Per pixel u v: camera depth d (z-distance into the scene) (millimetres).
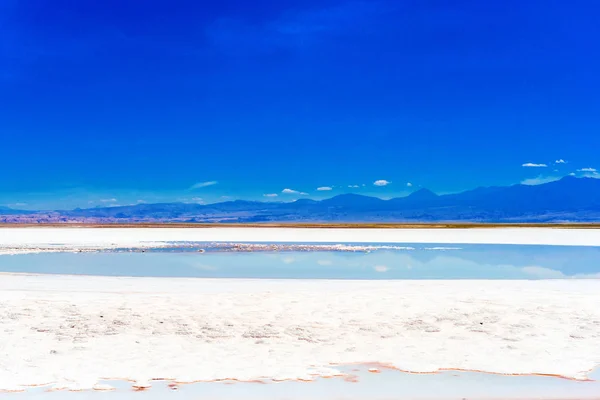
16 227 81188
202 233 57656
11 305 13383
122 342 10133
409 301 14070
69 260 27109
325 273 22031
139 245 38438
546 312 12711
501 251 34188
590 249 35875
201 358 9234
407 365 8977
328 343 10172
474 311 12812
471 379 8352
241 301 14039
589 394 7777
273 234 55781
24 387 7902
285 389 7914
